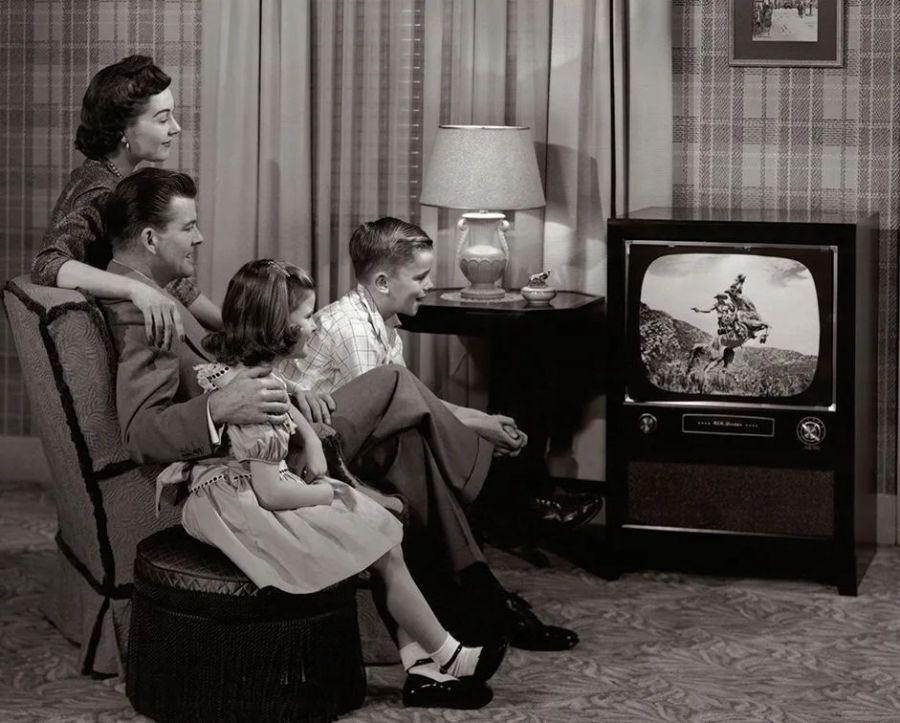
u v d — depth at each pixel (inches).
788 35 152.6
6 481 177.0
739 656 118.0
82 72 171.2
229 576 97.7
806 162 154.5
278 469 100.9
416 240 123.1
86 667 112.3
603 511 161.8
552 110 156.3
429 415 115.1
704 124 156.3
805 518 137.4
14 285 113.6
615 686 110.6
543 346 158.2
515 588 137.9
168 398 106.4
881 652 119.0
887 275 152.7
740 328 135.9
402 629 106.7
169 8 167.8
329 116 162.2
